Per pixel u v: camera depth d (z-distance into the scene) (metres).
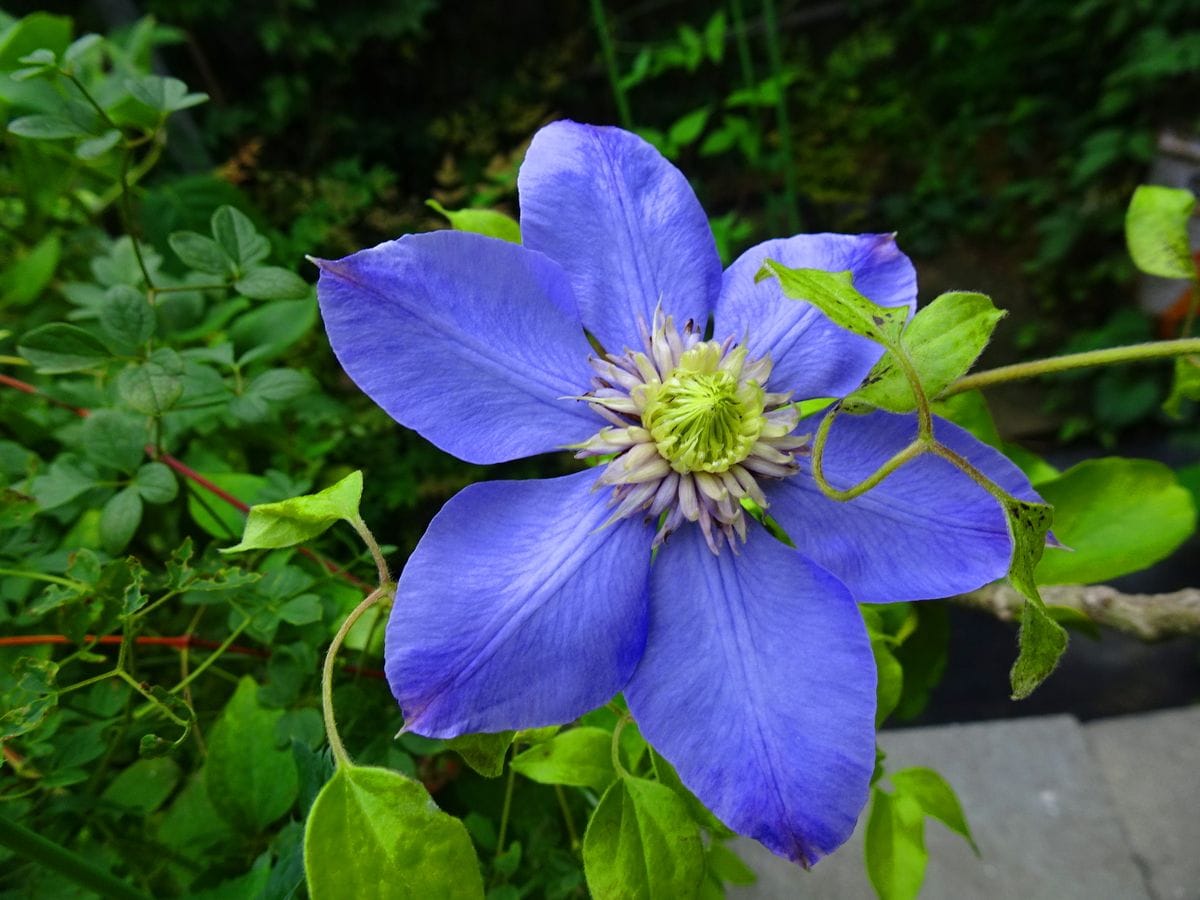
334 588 0.24
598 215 0.17
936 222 0.93
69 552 0.21
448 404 0.15
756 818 0.14
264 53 0.72
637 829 0.15
